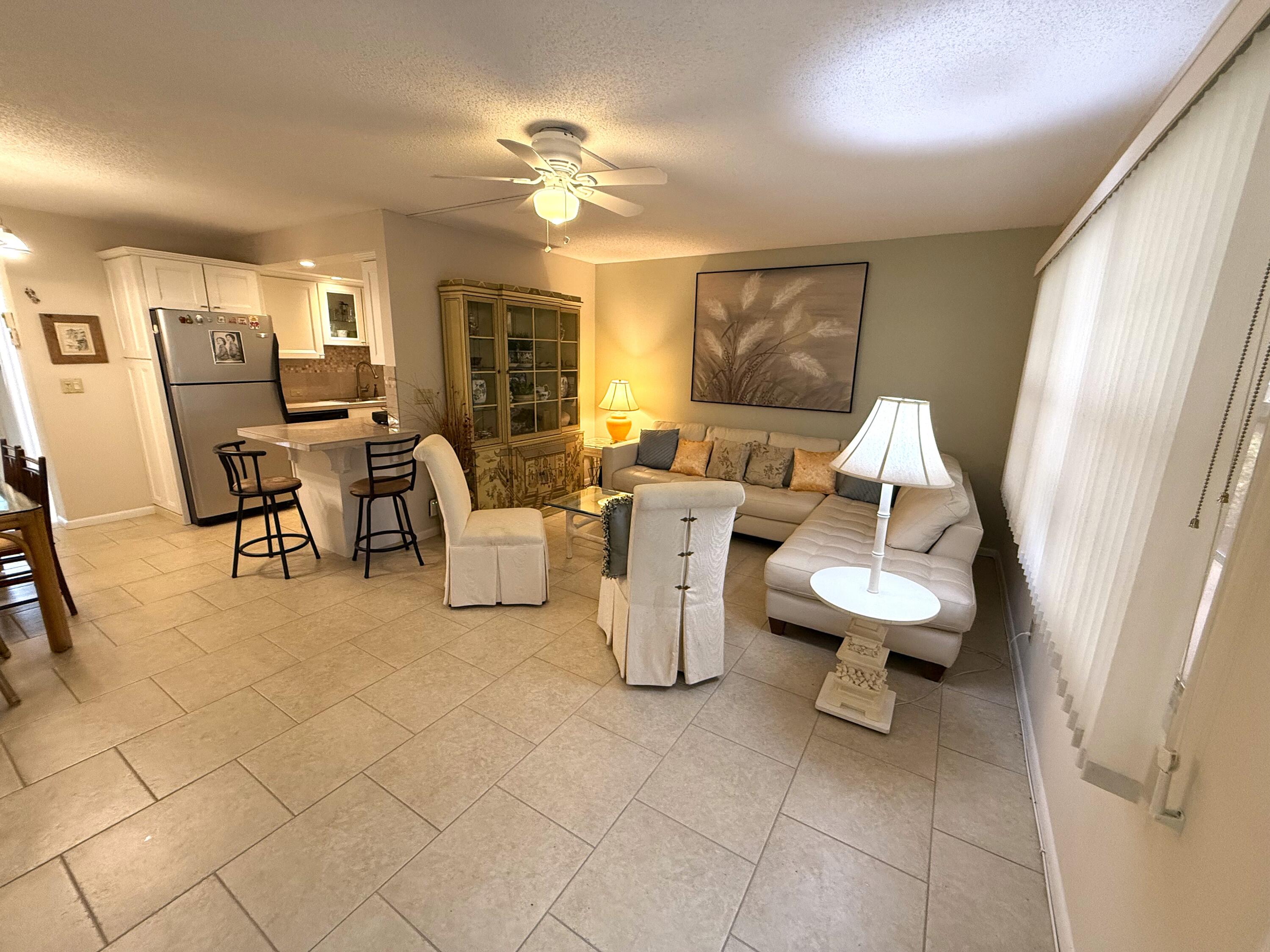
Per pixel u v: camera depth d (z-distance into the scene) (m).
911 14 1.40
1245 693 0.82
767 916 1.44
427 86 1.86
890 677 2.54
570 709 2.23
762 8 1.39
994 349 3.86
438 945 1.35
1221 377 0.94
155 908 1.41
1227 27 1.01
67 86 1.88
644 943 1.37
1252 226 0.88
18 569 3.50
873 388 4.33
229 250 4.65
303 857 1.56
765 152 2.37
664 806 1.77
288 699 2.25
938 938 1.40
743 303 4.76
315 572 3.51
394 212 3.61
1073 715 1.41
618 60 1.67
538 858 1.58
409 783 1.84
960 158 2.39
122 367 4.31
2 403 4.37
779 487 4.37
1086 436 1.72
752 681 2.47
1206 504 0.97
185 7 1.43
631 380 5.59
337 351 5.74
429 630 2.83
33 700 2.21
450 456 3.12
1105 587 1.35
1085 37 1.47
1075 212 3.17
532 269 4.81
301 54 1.66
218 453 3.22
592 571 3.69
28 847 1.57
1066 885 1.43
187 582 3.32
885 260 4.12
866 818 1.75
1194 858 0.89
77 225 3.95
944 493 2.83
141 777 1.83
